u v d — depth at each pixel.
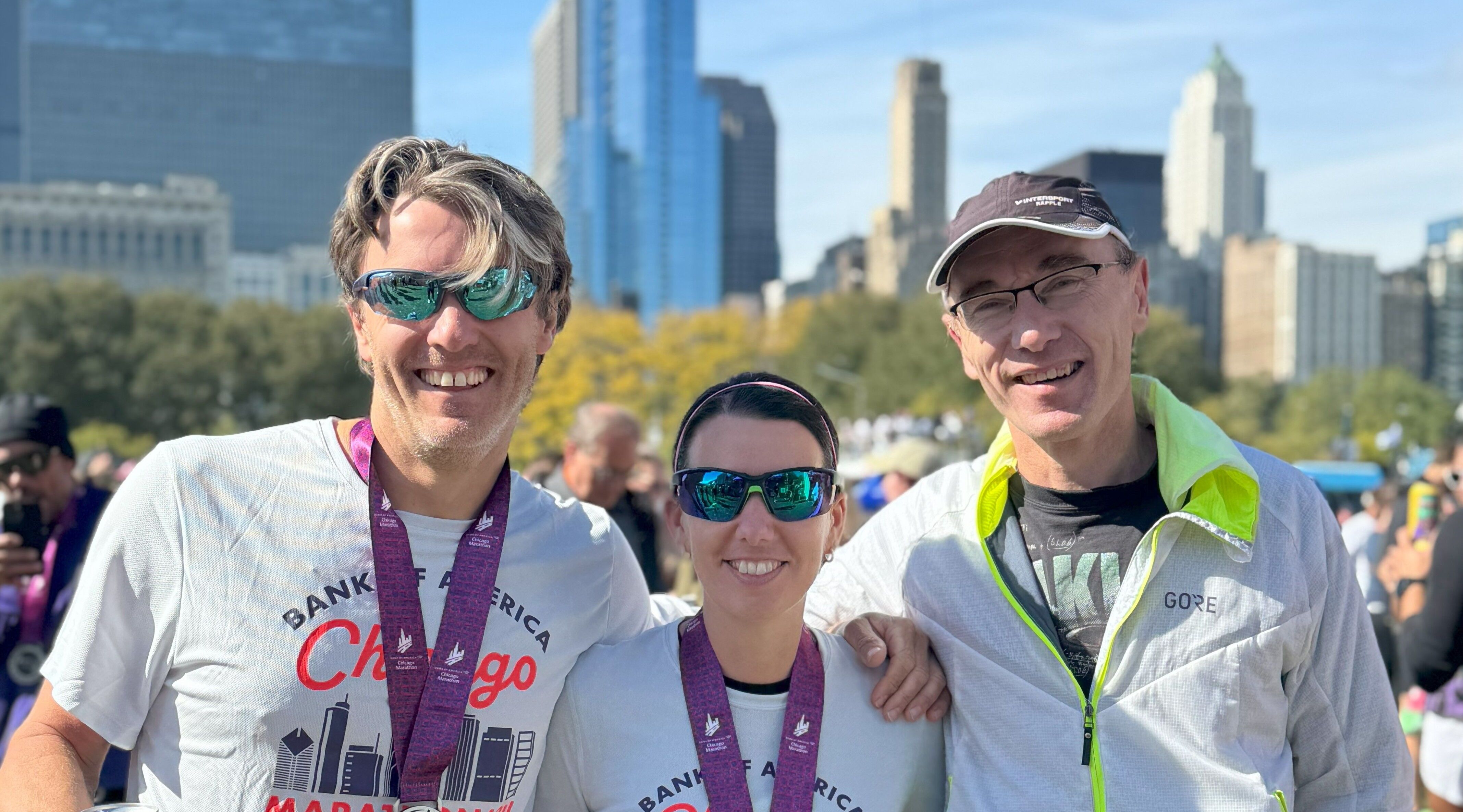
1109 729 2.17
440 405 2.03
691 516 2.16
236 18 179.00
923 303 59.53
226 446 2.10
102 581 2.01
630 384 57.81
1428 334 141.62
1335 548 2.26
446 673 2.07
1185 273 157.75
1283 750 2.24
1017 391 2.29
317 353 61.28
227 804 1.94
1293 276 137.12
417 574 2.12
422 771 2.01
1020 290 2.27
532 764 2.17
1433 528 5.78
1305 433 75.50
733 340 65.81
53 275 138.25
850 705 2.25
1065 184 2.31
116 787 3.90
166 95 175.25
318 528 2.05
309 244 181.38
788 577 2.13
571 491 5.57
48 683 2.04
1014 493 2.44
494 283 2.01
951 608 2.35
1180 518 2.21
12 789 1.92
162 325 61.25
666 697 2.20
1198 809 2.11
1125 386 2.30
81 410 58.34
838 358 69.00
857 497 6.15
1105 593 2.26
